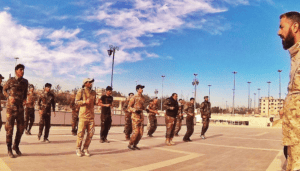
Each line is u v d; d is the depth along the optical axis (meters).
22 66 5.30
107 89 8.66
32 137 8.77
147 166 4.89
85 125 5.75
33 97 9.66
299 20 1.89
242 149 8.03
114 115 19.95
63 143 7.62
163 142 9.34
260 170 4.79
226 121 57.94
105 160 5.31
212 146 8.65
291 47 1.89
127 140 9.39
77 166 4.57
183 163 5.36
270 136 14.80
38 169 4.14
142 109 7.20
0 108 5.71
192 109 10.16
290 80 1.88
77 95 5.68
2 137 8.15
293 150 1.78
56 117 15.65
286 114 1.85
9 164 4.35
